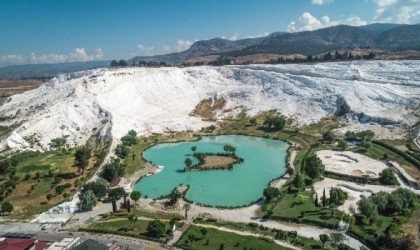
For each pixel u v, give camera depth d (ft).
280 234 334.65
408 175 455.63
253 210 393.29
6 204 394.11
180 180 493.36
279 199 409.49
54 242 329.93
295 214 373.81
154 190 461.78
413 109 654.12
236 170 524.52
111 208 409.28
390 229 322.96
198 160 564.30
